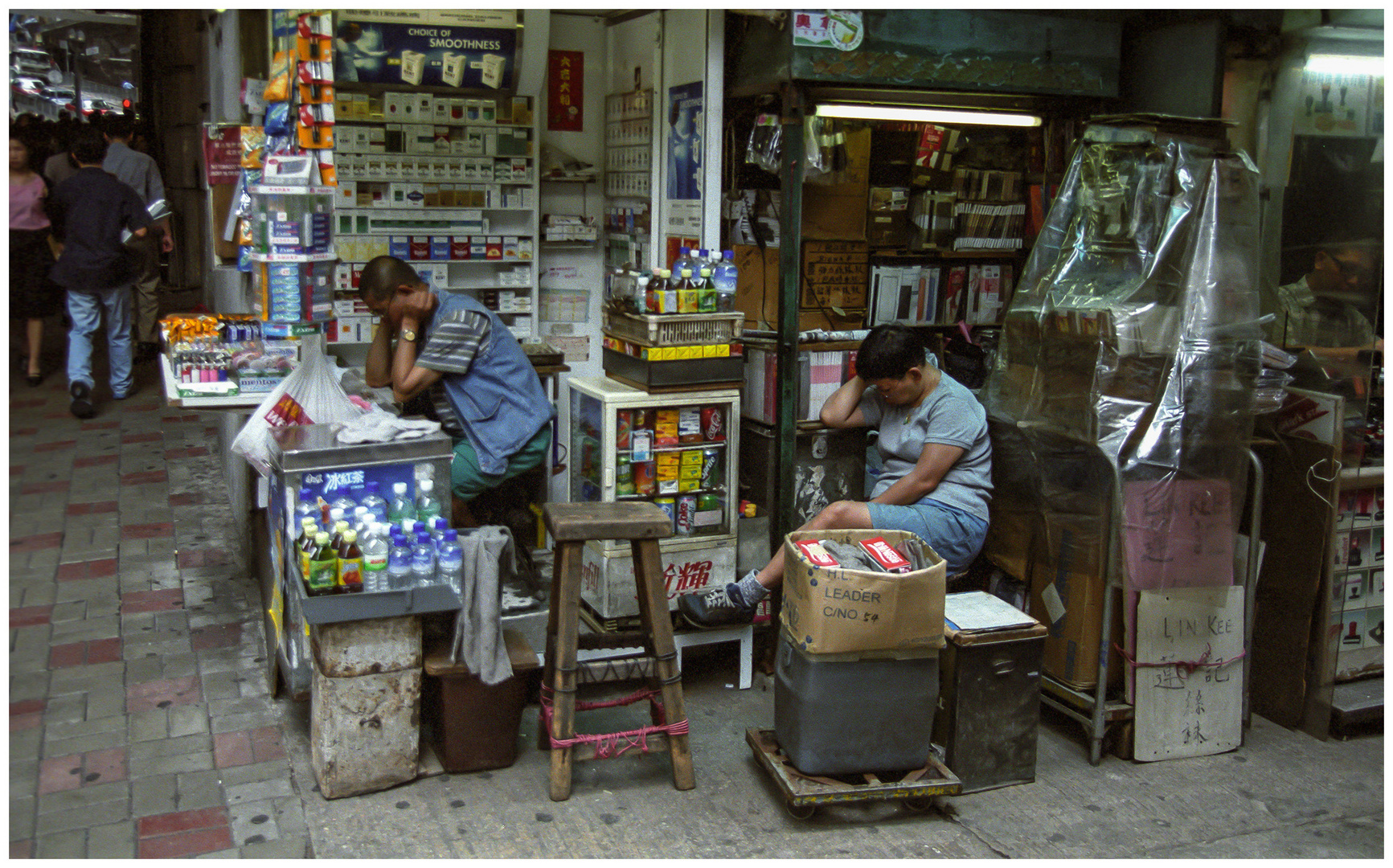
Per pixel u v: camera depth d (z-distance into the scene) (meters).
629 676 3.15
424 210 4.69
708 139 4.11
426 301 3.78
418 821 2.90
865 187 4.57
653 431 3.79
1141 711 3.40
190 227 8.33
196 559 4.67
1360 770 3.42
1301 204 3.88
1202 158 3.41
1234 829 3.04
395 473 3.20
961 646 3.10
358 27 4.33
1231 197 3.35
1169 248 3.38
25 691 3.52
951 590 4.04
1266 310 3.89
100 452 6.12
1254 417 3.43
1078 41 4.09
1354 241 3.66
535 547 4.62
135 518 5.14
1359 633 3.92
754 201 4.43
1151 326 3.30
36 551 4.71
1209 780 3.33
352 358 4.83
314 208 3.54
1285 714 3.74
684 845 2.85
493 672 3.00
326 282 3.63
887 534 3.25
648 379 3.69
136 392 7.32
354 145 4.53
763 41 3.83
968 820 3.04
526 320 4.96
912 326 4.79
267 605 3.73
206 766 3.12
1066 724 3.70
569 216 5.00
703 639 3.72
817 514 3.86
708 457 3.88
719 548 3.83
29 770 3.06
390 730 3.02
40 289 7.16
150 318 8.09
